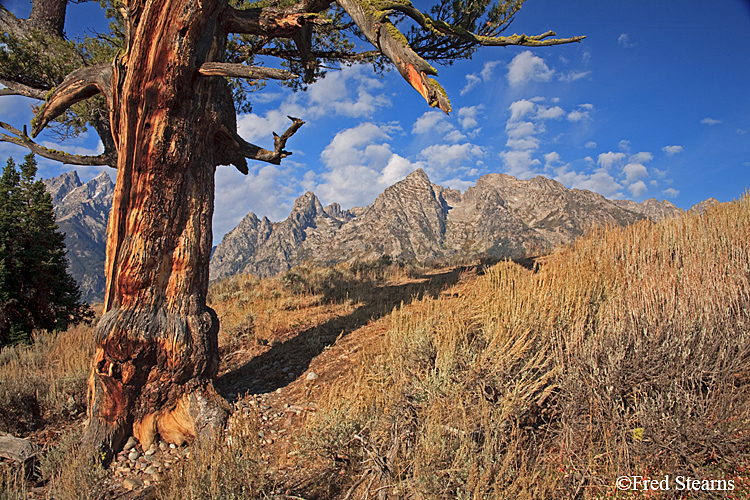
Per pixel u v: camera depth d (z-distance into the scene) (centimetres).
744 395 310
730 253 547
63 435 484
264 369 659
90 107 780
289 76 452
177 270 509
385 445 345
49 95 553
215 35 493
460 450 290
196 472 312
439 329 509
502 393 358
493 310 501
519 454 296
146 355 489
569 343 382
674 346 336
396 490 294
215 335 543
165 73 454
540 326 438
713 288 418
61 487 363
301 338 748
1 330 1032
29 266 1141
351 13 386
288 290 1192
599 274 571
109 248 494
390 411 376
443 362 413
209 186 539
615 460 278
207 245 536
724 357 326
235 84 969
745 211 667
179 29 439
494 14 777
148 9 425
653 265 560
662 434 285
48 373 696
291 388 573
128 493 394
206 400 512
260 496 317
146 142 472
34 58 742
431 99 305
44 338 1016
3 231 1143
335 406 386
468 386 376
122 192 480
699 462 268
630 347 358
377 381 461
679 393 307
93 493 371
